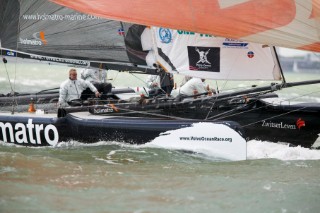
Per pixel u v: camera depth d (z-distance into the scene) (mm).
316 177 27047
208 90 38219
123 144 32031
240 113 34719
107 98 38094
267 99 36812
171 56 33312
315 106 34062
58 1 31422
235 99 34344
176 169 27844
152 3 29781
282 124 34562
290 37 28484
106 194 23656
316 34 28203
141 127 31641
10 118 33688
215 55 32781
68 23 34594
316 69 148375
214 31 29141
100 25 34344
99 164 28484
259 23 28594
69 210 21781
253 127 34938
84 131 32375
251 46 32406
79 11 31031
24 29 35219
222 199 23500
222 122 30422
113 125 32062
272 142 34656
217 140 30234
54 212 21547
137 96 40062
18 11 35031
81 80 36406
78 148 31969
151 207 22344
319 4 27797
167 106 33812
